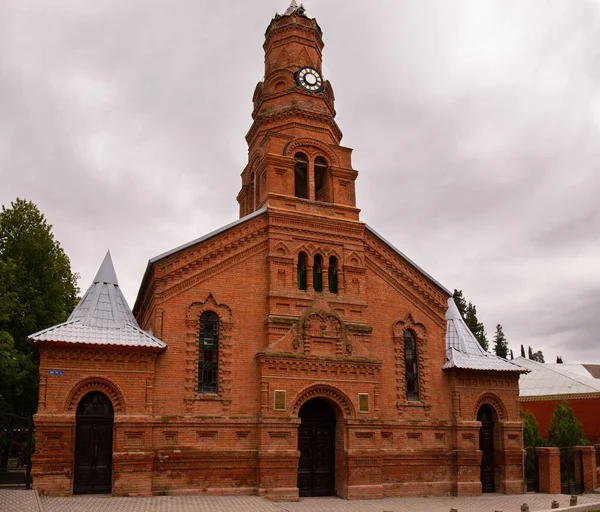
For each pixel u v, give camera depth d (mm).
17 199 38406
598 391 52656
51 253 38656
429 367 30734
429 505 25375
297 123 32531
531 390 56750
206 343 26938
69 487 23109
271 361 26766
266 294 28359
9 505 19688
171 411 25344
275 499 25391
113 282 27438
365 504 25234
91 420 24250
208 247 27812
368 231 31344
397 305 31062
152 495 24062
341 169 31719
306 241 29688
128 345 24625
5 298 31516
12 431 37500
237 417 26156
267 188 30047
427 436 29516
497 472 30625
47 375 23641
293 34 35531
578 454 32438
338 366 27797
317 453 27828
